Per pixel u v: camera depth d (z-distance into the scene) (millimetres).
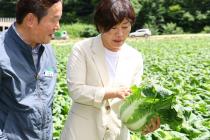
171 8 83312
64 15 87812
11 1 88875
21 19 4488
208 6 83875
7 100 4617
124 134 5363
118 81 5117
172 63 21906
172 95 4902
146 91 4973
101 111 5074
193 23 83625
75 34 80562
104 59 5074
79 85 4961
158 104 4922
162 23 83750
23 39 4582
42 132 4746
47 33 4516
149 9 83438
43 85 4738
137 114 5000
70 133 5168
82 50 5047
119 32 4809
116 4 4684
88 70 5059
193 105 10258
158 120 5016
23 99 4605
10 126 4621
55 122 9188
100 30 4902
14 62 4535
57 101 10961
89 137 5145
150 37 66938
